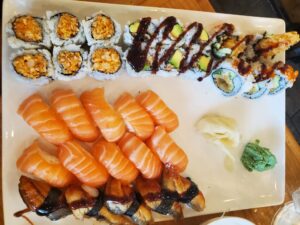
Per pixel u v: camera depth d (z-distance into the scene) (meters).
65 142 0.28
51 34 0.28
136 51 0.30
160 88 0.32
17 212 0.28
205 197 0.34
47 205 0.27
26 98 0.28
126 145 0.30
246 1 0.45
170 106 0.33
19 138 0.28
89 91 0.29
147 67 0.30
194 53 0.31
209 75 0.32
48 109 0.28
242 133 0.35
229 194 0.34
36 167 0.27
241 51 0.33
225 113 0.34
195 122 0.33
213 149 0.34
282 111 0.36
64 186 0.28
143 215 0.29
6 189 0.28
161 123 0.31
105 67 0.29
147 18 0.30
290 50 0.43
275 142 0.36
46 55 0.28
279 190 0.36
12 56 0.27
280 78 0.34
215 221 0.31
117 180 0.29
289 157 0.37
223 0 0.44
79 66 0.28
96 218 0.29
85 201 0.28
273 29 0.35
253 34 0.34
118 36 0.29
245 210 0.35
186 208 0.32
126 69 0.30
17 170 0.28
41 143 0.29
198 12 0.32
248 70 0.32
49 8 0.28
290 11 0.46
